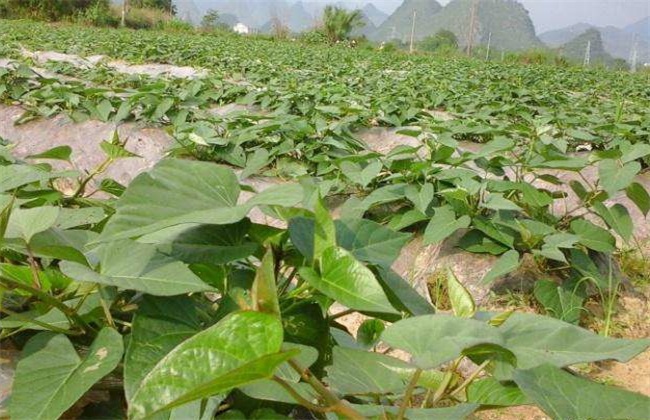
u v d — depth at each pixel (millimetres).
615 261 4172
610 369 3234
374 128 7332
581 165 3896
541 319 1324
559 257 3420
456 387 1485
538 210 4051
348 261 1311
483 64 23078
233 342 958
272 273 979
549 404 1072
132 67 15078
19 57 13367
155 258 1396
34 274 1466
